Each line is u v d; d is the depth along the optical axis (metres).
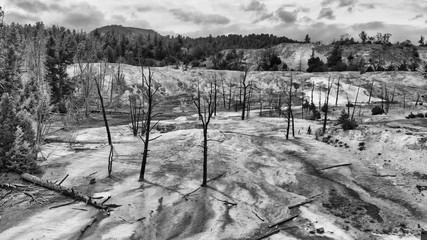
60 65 70.94
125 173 33.69
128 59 145.12
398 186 34.31
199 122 67.19
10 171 30.91
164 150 42.19
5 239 21.45
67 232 22.95
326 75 123.38
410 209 30.38
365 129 48.75
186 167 36.78
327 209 30.25
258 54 182.00
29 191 28.17
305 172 38.25
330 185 34.53
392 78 119.81
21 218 24.14
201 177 34.22
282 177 36.44
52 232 22.77
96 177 32.16
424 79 118.06
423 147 39.91
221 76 128.25
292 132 55.78
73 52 79.44
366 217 28.83
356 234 26.05
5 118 32.66
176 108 93.25
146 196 29.17
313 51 167.62
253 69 161.12
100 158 37.56
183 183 32.41
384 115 71.69
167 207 27.81
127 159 38.03
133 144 45.06
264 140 49.81
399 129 48.06
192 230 25.02
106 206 26.55
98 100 92.12
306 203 30.84
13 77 46.41
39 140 37.84
